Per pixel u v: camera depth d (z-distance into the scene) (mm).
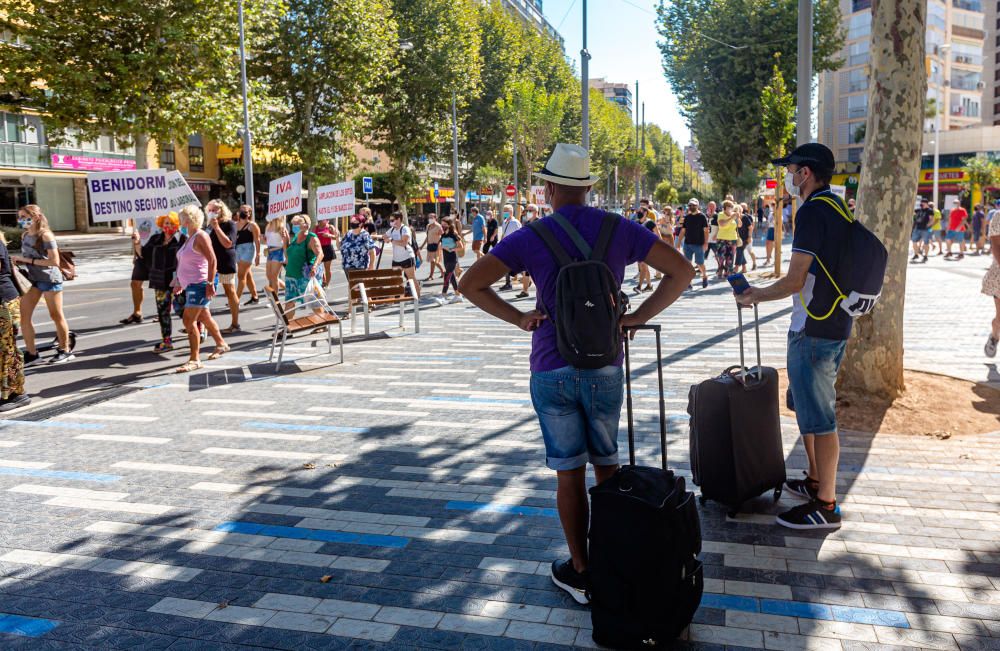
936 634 3074
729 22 41781
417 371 8477
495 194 78125
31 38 24547
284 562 3850
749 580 3549
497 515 4391
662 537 2896
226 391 7688
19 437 6180
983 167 47500
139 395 7574
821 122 69750
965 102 69125
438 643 3094
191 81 27688
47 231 9328
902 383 6367
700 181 128625
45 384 8180
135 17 26141
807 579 3547
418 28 42969
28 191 44188
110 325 12641
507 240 3160
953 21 66938
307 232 11383
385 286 11328
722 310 12953
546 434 3207
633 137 106812
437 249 19906
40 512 4570
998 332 8227
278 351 9883
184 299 10219
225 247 11484
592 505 3027
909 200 6023
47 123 26047
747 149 42938
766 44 40562
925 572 3590
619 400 3230
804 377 4070
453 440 5859
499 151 53688
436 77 43062
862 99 65938
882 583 3496
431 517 4383
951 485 4660
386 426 6285
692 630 3139
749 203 53156
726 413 4188
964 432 5641
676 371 8070
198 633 3203
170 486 4980
